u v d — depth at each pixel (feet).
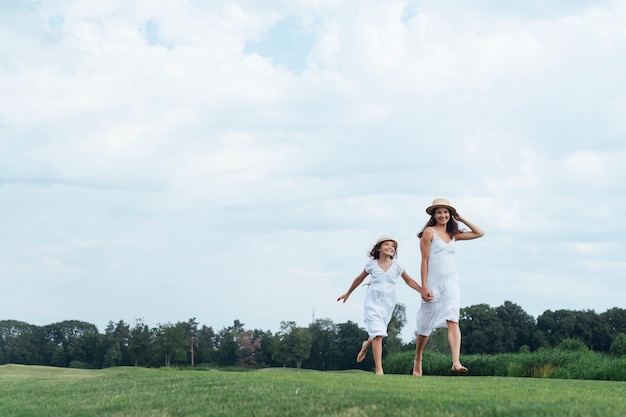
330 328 335.47
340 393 20.45
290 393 21.35
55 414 22.43
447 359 55.72
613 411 15.72
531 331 233.55
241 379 27.37
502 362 48.24
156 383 28.99
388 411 17.01
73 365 334.44
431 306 31.86
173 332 339.77
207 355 355.15
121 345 349.61
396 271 33.24
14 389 33.71
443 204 31.89
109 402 24.11
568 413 15.44
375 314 32.86
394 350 193.16
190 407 20.72
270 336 354.74
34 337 346.13
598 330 228.84
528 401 17.72
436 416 16.01
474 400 18.01
